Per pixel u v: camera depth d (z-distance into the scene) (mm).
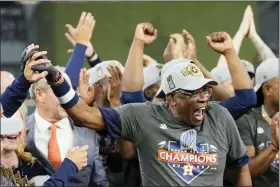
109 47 23328
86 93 18219
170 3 23438
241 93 17375
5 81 19969
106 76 17578
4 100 14422
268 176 18328
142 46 17469
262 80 18625
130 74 17188
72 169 15984
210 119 15773
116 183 18344
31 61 14203
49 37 22203
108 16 23234
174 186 15219
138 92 17219
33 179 16266
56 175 15844
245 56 24344
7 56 21875
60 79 14641
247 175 16484
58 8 22266
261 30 23578
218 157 15492
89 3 22859
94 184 17625
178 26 23469
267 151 17531
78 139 17547
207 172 15359
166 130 15359
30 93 17656
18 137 15898
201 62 24188
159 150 15320
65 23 22328
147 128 15391
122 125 15359
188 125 15477
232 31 23609
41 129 17375
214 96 19484
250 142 18344
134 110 15508
